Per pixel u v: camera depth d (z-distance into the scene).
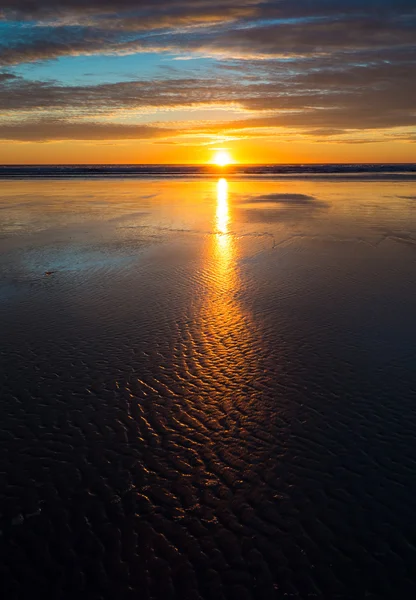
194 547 4.06
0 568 3.88
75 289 11.02
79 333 8.44
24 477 4.90
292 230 18.58
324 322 8.82
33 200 31.36
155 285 11.27
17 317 9.23
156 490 4.73
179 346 7.91
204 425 5.79
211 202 29.53
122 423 5.84
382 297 10.17
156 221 21.56
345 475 4.87
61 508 4.50
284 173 70.31
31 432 5.65
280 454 5.24
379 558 3.91
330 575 3.78
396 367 7.08
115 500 4.60
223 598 3.62
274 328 8.59
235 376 6.93
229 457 5.21
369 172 68.62
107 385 6.70
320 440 5.45
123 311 9.52
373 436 5.49
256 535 4.17
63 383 6.76
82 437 5.57
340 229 18.66
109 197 33.41
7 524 4.32
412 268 12.53
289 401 6.26
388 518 4.31
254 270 12.55
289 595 3.62
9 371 7.08
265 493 4.66
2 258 14.23
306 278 11.73
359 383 6.66
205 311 9.46
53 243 16.55
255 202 29.22
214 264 13.23
